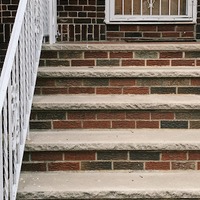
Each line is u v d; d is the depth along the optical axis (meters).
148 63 4.57
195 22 6.26
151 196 3.16
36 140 3.58
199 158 3.56
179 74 4.18
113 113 3.90
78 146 3.52
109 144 3.52
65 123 3.90
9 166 2.86
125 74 4.20
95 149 3.52
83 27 6.14
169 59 4.56
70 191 3.15
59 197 3.15
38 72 4.20
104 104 3.86
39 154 3.53
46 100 3.96
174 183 3.30
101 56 4.57
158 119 3.90
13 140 2.98
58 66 4.57
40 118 3.89
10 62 2.89
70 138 3.65
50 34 4.68
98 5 6.21
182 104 3.84
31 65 3.72
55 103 3.86
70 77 4.22
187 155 3.55
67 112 3.89
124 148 3.52
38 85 4.25
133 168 3.57
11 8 6.06
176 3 6.27
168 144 3.52
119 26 6.24
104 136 3.71
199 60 4.56
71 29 6.11
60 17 6.20
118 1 6.23
